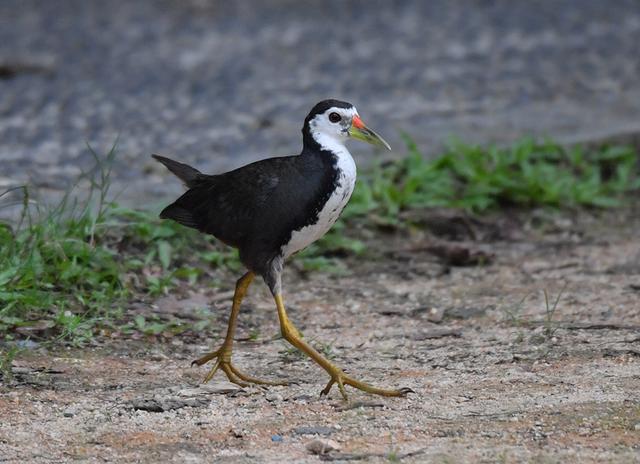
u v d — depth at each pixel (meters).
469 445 8.00
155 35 25.89
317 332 11.02
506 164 15.98
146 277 11.95
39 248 11.38
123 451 8.00
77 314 10.83
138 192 14.28
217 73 22.36
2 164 15.56
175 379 9.59
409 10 29.00
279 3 29.67
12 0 29.08
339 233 13.86
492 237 14.48
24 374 9.48
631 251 13.91
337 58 23.86
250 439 8.22
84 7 28.67
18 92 20.72
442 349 10.41
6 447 8.05
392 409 8.82
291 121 18.72
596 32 26.48
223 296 11.92
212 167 15.66
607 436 8.12
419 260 13.48
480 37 26.02
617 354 10.02
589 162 16.88
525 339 10.59
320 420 8.61
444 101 20.22
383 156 16.08
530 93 20.81
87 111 19.36
